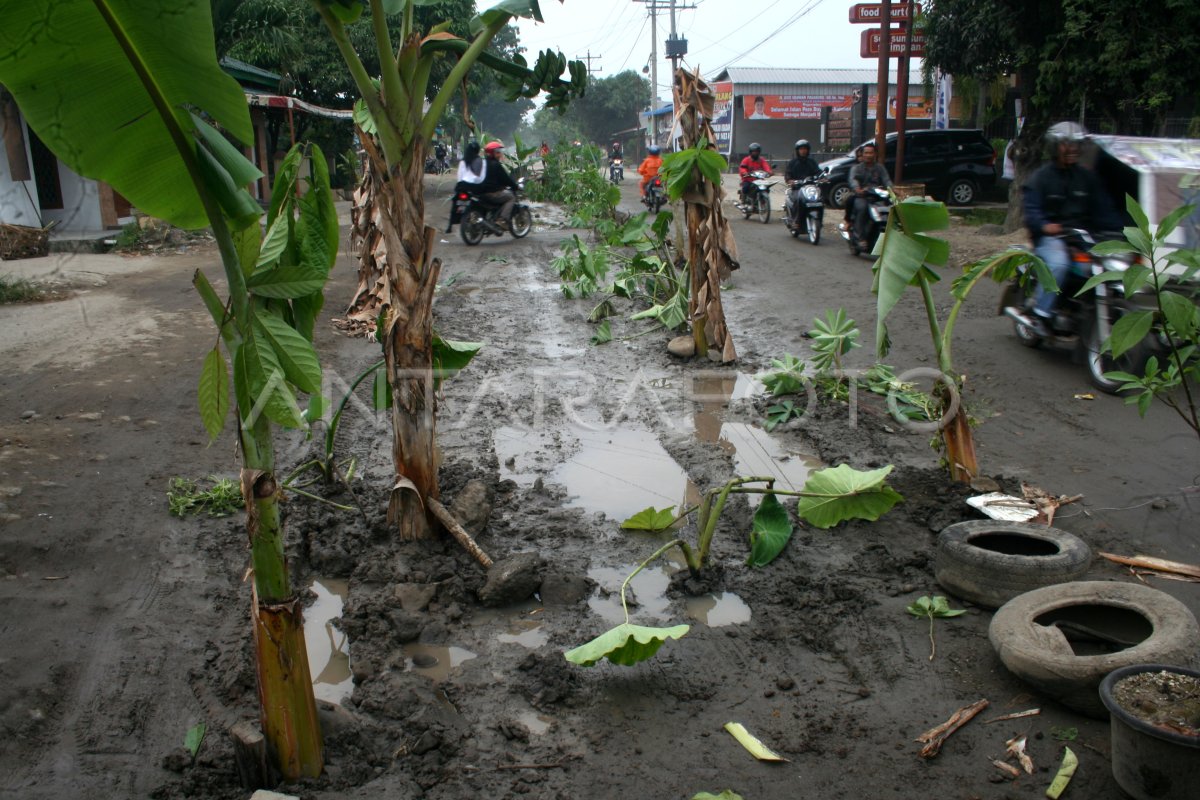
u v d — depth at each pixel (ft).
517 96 16.08
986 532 14.58
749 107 155.33
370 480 18.51
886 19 69.41
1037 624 11.89
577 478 19.34
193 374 25.70
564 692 11.86
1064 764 10.25
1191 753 8.86
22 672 11.95
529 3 13.41
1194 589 13.89
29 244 46.06
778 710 11.54
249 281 9.60
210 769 10.37
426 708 11.44
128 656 12.46
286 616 9.76
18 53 7.89
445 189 113.60
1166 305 12.76
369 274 31.99
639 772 10.43
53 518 16.26
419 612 13.82
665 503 18.04
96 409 22.36
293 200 10.73
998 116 85.05
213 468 18.88
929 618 13.51
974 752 10.63
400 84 13.34
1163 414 21.93
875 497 15.35
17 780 10.18
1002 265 18.20
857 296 38.37
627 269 38.34
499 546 16.02
